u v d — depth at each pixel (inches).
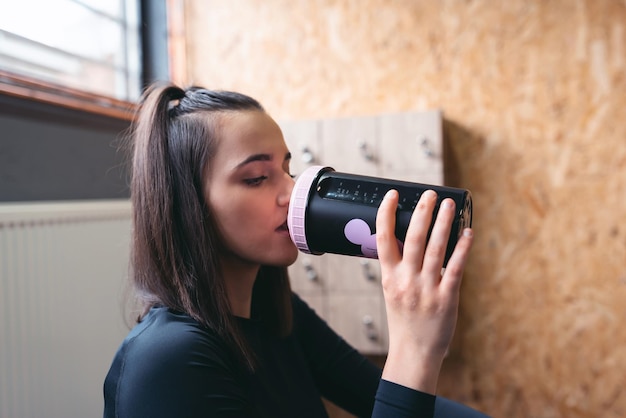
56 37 58.8
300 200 22.4
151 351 20.6
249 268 26.0
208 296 23.3
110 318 54.2
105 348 53.3
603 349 63.9
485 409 68.3
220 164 23.4
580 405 64.8
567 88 65.0
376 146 64.1
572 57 64.7
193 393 19.9
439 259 19.3
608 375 63.8
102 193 61.0
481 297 68.3
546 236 65.9
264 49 75.8
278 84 75.4
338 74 73.2
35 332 45.3
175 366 20.2
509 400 67.4
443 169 62.5
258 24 76.0
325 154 65.6
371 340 64.0
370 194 21.6
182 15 76.9
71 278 49.4
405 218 20.5
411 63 70.6
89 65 64.2
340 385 31.7
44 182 52.7
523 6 66.4
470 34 68.4
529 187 66.4
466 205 20.6
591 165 64.2
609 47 63.4
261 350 27.0
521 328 66.9
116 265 55.5
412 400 19.2
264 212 23.6
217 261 23.9
